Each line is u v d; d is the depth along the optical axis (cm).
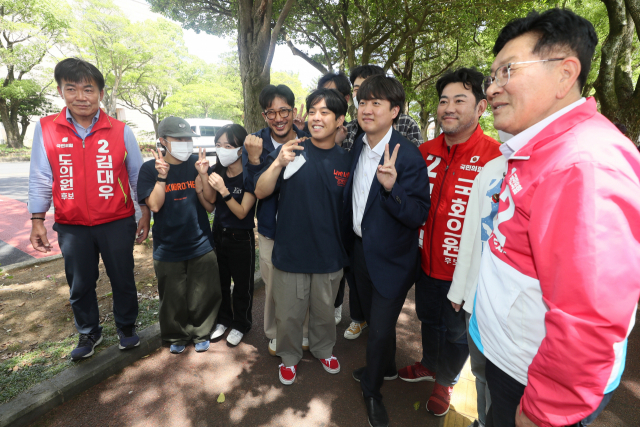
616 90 704
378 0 909
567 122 100
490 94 114
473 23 959
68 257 232
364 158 203
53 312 308
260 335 301
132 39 2288
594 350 82
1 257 451
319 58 1425
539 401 94
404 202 177
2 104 2141
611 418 216
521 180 108
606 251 82
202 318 272
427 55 1362
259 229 256
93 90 214
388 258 194
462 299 175
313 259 216
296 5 1026
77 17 2111
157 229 247
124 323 249
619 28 662
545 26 98
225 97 2773
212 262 268
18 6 1719
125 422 205
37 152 223
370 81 181
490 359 124
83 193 224
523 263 107
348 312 348
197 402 223
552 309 90
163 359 263
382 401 222
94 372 231
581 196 86
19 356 244
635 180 85
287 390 236
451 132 194
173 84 2711
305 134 280
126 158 247
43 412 206
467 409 225
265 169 225
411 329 317
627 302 81
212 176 240
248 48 629
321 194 210
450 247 202
